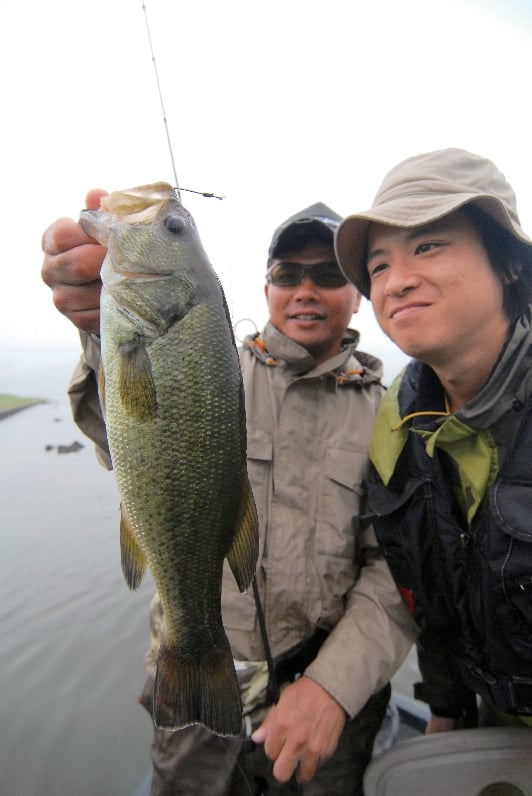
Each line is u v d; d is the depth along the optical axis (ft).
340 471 1.99
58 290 1.35
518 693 1.52
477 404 1.49
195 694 1.29
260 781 1.94
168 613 1.32
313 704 1.62
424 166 1.54
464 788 1.53
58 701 3.10
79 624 3.95
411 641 1.90
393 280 1.44
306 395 2.07
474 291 1.40
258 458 1.97
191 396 1.30
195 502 1.30
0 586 4.58
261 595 1.87
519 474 1.43
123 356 1.26
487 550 1.47
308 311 2.07
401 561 1.82
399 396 1.85
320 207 2.32
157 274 1.30
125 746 2.73
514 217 1.53
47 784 2.46
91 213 1.30
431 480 1.66
